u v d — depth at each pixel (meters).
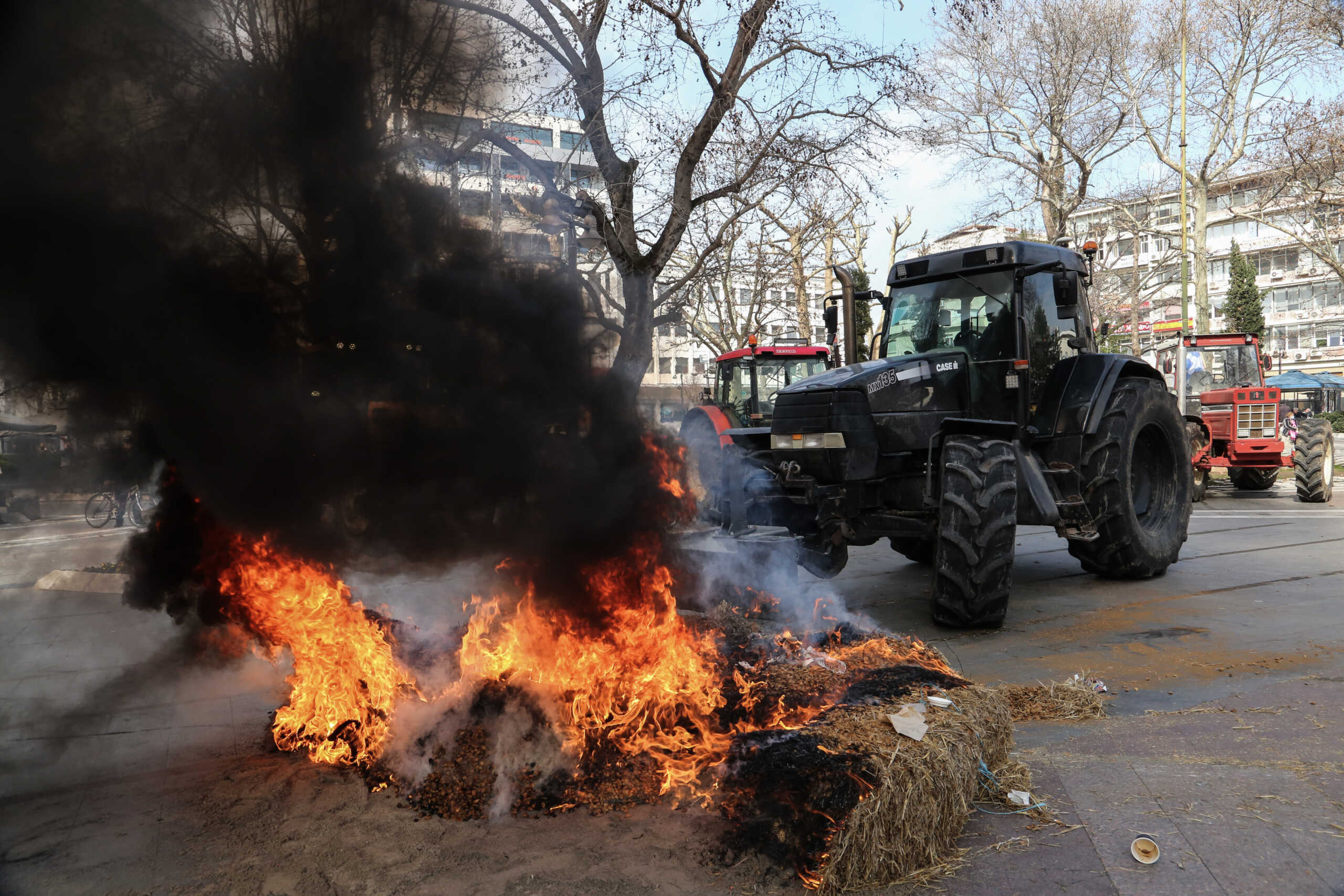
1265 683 4.15
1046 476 6.25
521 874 2.44
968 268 6.56
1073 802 2.88
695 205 9.02
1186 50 22.53
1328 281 47.00
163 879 2.46
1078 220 34.47
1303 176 21.25
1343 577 6.84
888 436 5.86
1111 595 6.46
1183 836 2.61
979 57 22.73
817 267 20.45
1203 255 23.98
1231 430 13.41
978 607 5.29
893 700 3.07
